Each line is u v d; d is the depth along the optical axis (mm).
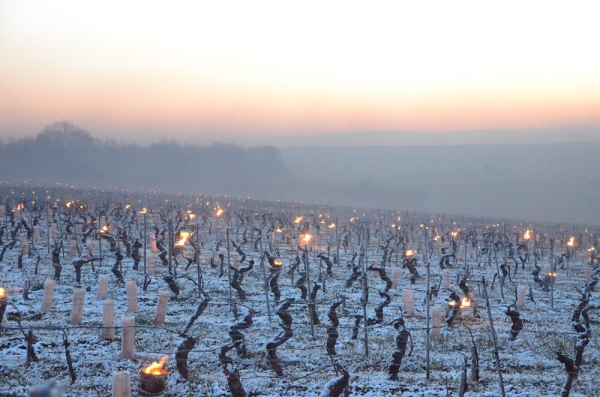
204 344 21312
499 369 16406
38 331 21516
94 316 24266
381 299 31484
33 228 45781
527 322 27797
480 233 76750
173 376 17719
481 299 33531
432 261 50156
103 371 17891
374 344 22500
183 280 33844
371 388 17750
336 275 39188
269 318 25531
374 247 59000
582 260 59625
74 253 39500
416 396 17250
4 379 16688
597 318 29984
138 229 59844
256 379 18000
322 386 17625
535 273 37406
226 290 31844
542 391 18203
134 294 25516
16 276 32062
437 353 21875
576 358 19922
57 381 16812
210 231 60281
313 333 23266
